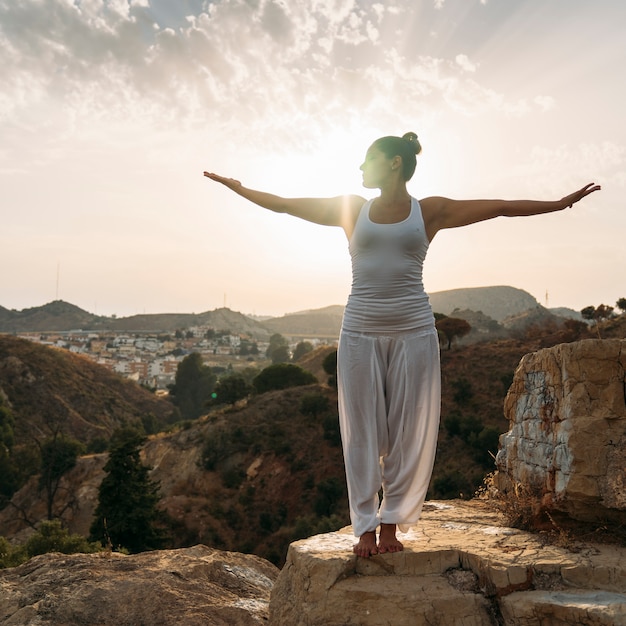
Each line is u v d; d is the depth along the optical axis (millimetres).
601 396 4133
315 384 66875
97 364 120438
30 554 24156
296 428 56469
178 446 58219
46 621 4273
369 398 3703
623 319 66438
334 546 3910
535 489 4496
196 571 5016
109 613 4348
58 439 57000
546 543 3994
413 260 3668
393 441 3766
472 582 3631
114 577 4809
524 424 4930
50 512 52250
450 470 43781
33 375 100000
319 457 52562
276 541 43438
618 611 3104
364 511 3703
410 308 3666
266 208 3916
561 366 4387
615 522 4000
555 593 3404
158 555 5434
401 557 3688
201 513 47188
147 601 4453
